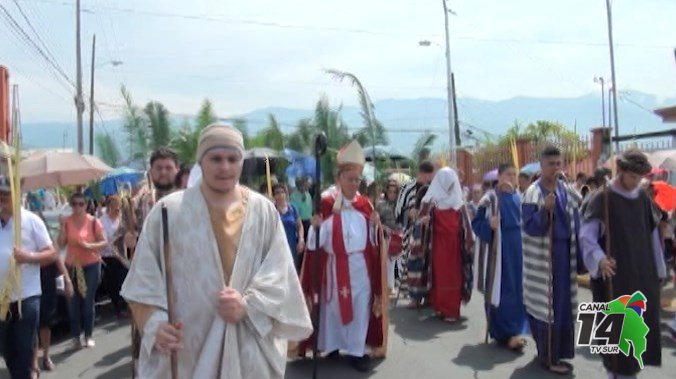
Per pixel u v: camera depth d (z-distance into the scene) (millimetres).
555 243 6324
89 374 6922
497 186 7633
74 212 7980
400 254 10250
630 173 5398
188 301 3219
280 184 9766
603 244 5578
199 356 3213
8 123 12805
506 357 7059
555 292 6355
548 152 6254
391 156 23750
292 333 3465
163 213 3236
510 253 7434
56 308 7809
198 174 5562
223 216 3342
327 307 6840
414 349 7484
